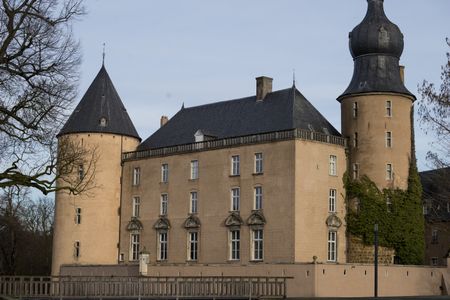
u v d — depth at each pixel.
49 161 27.69
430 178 71.75
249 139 64.75
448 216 79.25
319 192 62.56
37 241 108.25
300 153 61.34
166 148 72.44
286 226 60.44
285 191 61.03
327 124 66.81
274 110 66.25
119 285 43.94
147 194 73.50
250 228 63.28
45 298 43.12
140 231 73.62
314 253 61.22
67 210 75.06
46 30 25.30
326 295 55.50
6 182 26.67
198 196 68.44
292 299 46.75
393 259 65.31
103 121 75.50
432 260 80.81
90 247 73.94
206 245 66.81
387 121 66.38
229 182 65.75
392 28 68.12
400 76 69.00
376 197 64.94
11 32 24.27
